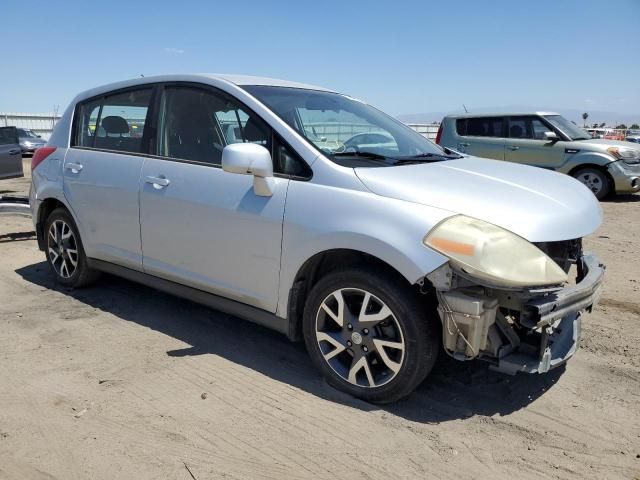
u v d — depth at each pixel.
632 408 3.12
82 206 4.56
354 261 3.22
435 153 4.04
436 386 3.34
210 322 4.32
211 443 2.77
